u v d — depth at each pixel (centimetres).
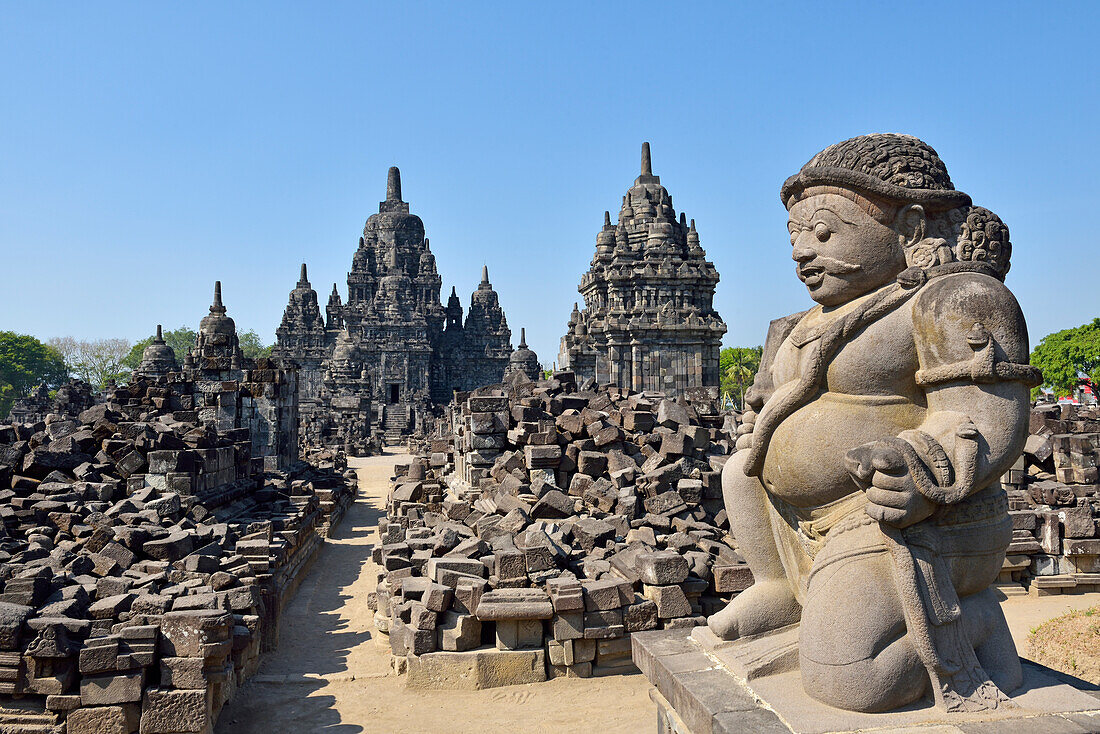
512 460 1631
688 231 4419
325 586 1616
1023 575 1348
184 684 774
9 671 760
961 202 496
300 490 2033
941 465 446
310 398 9225
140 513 1330
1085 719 439
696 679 511
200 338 3556
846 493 496
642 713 842
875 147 501
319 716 877
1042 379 467
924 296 474
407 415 7781
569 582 960
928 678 459
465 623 948
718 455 1605
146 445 1642
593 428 1619
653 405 1917
